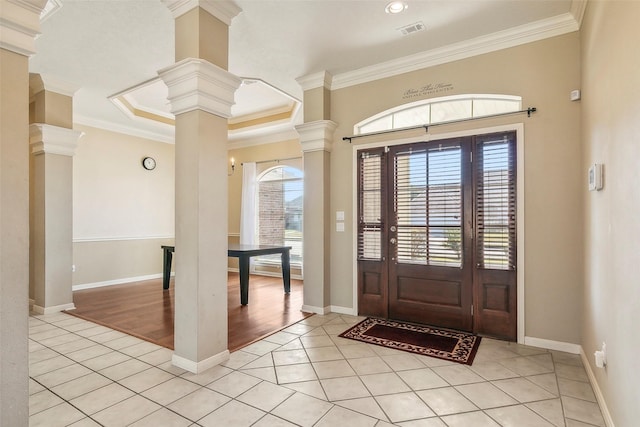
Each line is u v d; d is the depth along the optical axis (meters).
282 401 2.15
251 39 3.28
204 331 2.59
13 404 1.62
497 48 3.24
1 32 1.60
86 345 3.10
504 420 1.95
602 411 2.00
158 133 6.57
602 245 2.07
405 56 3.63
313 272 4.16
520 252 3.10
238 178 7.34
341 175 4.12
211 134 2.64
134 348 3.04
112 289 5.57
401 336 3.30
